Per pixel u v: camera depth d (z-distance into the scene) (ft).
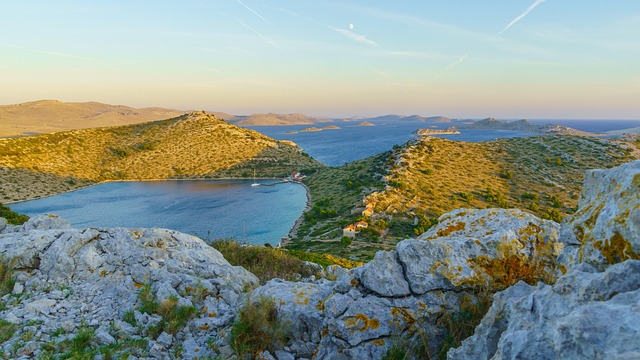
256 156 615.16
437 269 23.44
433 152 440.45
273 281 29.86
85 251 33.35
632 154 401.08
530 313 14.38
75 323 24.53
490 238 24.95
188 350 22.27
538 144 473.67
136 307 26.71
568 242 19.39
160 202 398.42
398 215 284.41
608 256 15.19
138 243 36.14
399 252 24.59
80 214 344.08
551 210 278.67
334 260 92.27
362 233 254.88
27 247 32.40
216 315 26.58
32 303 26.35
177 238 39.24
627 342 9.23
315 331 22.85
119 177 515.50
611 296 12.17
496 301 17.88
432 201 307.78
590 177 20.57
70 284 30.35
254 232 295.89
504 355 13.17
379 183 364.79
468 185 352.49
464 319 21.48
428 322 21.79
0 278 29.50
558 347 10.95
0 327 22.80
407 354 19.88
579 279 13.66
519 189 345.72
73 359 19.86
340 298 23.07
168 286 28.60
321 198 385.70
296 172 547.49
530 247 25.13
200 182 513.45
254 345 21.89
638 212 14.24
